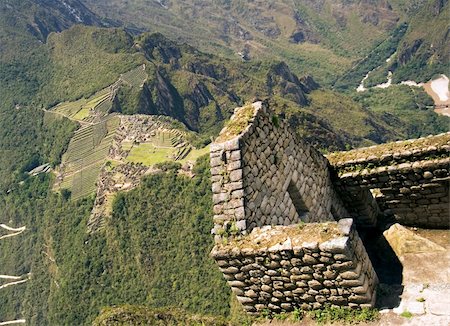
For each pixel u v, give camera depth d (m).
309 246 4.62
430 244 6.20
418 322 4.65
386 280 5.77
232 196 5.32
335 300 4.91
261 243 5.02
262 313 5.41
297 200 6.68
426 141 6.84
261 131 5.86
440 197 6.84
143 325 6.33
